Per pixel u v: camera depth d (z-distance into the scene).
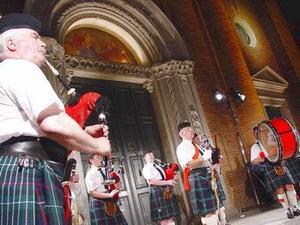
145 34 8.82
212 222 5.72
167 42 8.98
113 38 8.71
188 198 7.71
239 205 8.72
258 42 13.45
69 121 1.25
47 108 1.21
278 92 12.86
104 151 1.33
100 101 1.69
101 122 1.67
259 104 10.54
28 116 1.26
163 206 6.20
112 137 7.50
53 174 1.29
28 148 1.27
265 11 14.38
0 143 1.28
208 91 9.72
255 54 12.92
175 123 8.40
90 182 5.02
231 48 10.72
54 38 6.49
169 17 9.80
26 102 1.22
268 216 6.67
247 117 10.03
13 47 1.38
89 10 7.93
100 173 5.12
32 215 1.17
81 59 7.49
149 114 8.58
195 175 5.86
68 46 7.63
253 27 13.73
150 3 8.88
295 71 13.52
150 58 8.88
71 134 1.23
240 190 8.96
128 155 7.61
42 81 1.27
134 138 7.93
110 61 8.04
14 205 1.17
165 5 9.87
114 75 8.09
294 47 14.31
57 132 1.21
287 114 12.80
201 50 10.26
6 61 1.34
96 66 7.73
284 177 6.29
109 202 5.00
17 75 1.26
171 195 6.29
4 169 1.22
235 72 10.44
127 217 6.97
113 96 8.00
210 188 5.87
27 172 1.23
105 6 8.19
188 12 10.55
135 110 8.29
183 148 5.88
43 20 6.57
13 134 1.26
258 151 6.97
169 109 8.50
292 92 13.36
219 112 9.68
